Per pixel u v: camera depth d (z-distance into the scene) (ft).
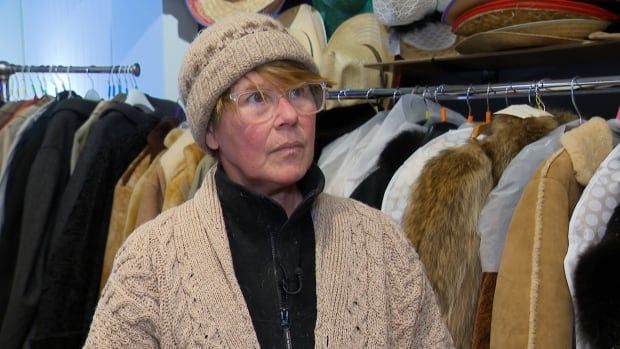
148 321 2.42
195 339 2.33
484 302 3.35
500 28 4.21
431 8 4.85
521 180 3.36
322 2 6.30
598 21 4.02
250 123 2.48
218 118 2.58
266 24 2.56
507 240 3.20
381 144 4.22
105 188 5.08
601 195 2.98
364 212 2.84
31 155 5.31
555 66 5.18
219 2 6.41
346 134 4.81
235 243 2.60
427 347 2.69
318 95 2.67
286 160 2.50
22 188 5.27
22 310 4.91
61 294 4.79
